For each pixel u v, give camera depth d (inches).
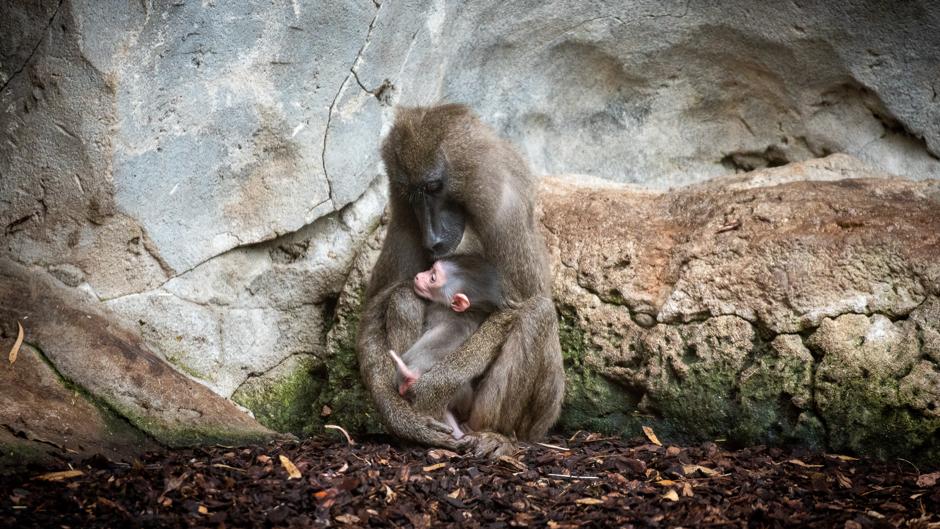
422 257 293.7
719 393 279.9
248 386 316.2
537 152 373.4
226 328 308.0
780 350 272.4
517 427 279.4
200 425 269.7
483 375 275.9
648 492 231.8
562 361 291.7
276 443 268.4
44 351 264.2
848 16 336.2
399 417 267.3
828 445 266.5
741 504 223.8
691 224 305.7
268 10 285.9
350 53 308.2
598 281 302.4
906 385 257.6
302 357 324.2
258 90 293.1
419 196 273.1
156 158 280.8
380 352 279.7
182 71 278.2
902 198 291.1
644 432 288.0
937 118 339.6
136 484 220.7
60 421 249.1
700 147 373.4
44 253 280.7
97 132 270.8
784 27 344.5
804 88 355.6
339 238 327.9
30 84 271.9
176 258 292.7
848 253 272.8
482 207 273.3
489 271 280.5
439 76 343.0
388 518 211.2
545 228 318.0
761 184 318.0
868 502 227.1
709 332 281.9
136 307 288.4
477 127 277.0
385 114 327.3
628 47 360.2
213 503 212.8
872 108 350.6
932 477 242.1
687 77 366.9
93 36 263.9
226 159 293.9
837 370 264.8
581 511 219.8
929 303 261.9
